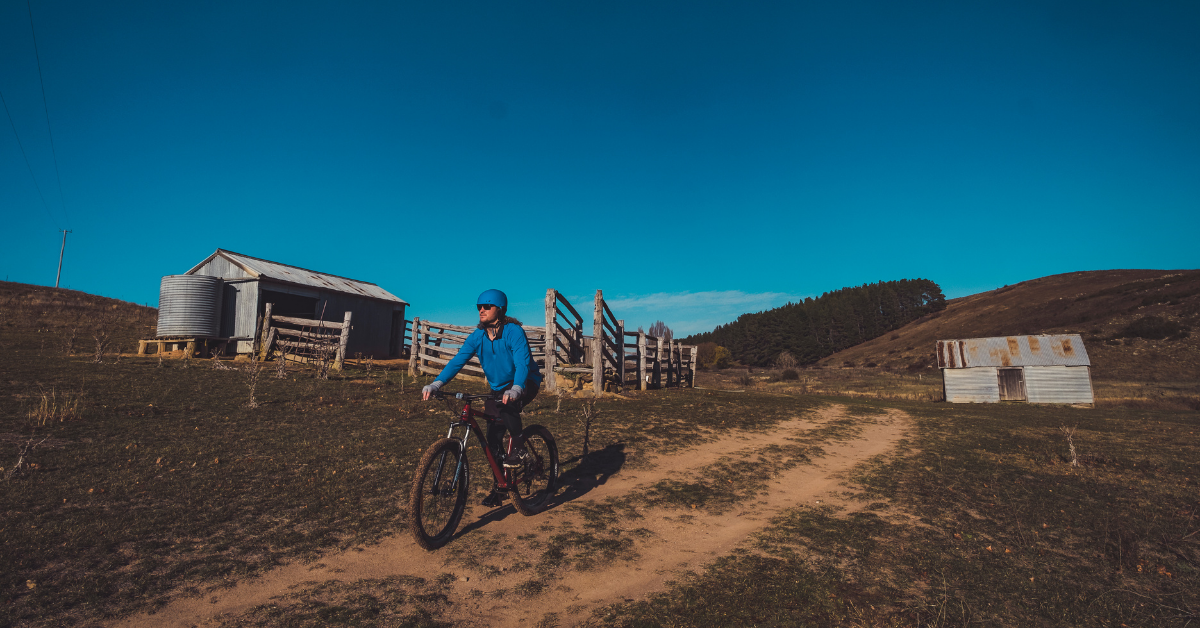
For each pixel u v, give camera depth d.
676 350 22.53
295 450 6.55
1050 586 3.59
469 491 5.58
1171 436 11.85
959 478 7.04
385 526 4.42
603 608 3.21
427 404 10.55
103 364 13.04
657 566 3.91
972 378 26.69
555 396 13.84
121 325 25.08
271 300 21.33
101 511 4.24
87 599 3.00
